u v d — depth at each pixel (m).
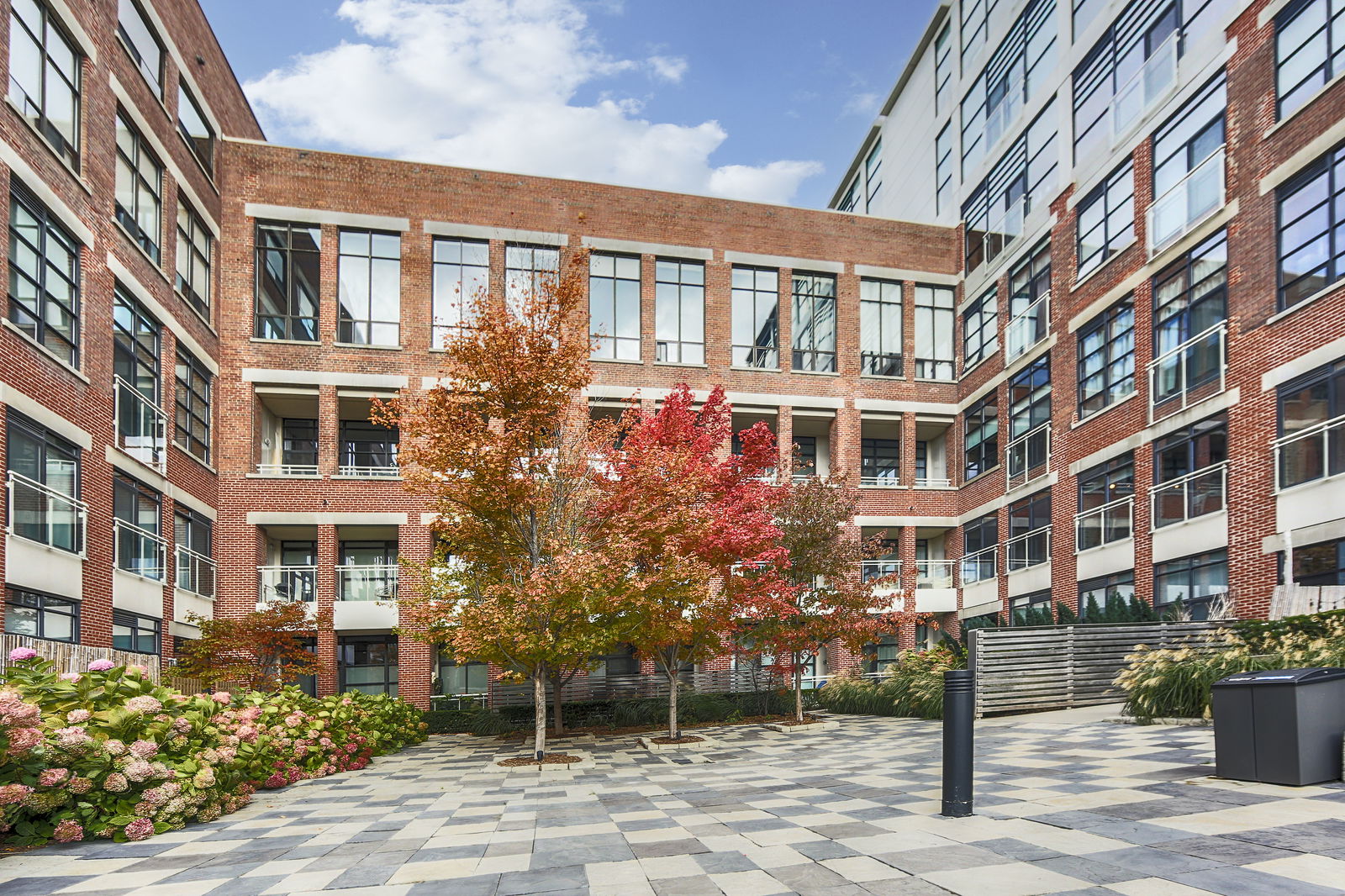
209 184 24.95
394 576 25.67
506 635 14.34
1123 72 22.81
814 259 30.52
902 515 30.39
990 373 29.30
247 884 6.20
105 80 18.47
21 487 14.87
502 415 15.50
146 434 20.12
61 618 16.17
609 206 28.67
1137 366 21.73
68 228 16.80
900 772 10.79
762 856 6.38
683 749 15.88
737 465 19.70
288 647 21.88
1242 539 17.84
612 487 17.44
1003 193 29.16
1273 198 17.42
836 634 19.72
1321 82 16.39
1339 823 6.18
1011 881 5.29
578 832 7.78
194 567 22.98
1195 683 12.86
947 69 34.12
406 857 7.03
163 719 9.39
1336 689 7.74
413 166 27.20
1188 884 4.99
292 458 27.80
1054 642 17.34
